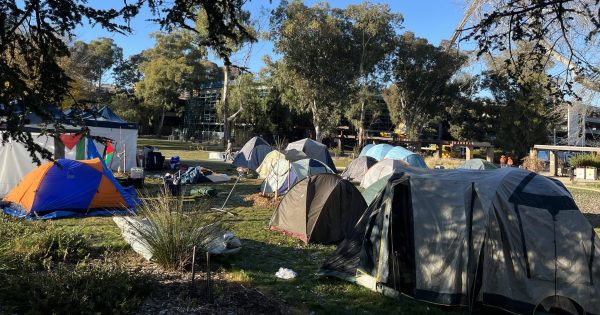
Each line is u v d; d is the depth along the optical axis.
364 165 20.34
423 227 5.95
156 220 6.68
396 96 52.38
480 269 5.62
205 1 3.92
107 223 9.66
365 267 6.34
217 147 45.97
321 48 45.59
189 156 33.03
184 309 4.93
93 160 11.24
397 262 6.02
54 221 9.65
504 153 45.31
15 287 4.86
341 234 9.09
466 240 5.66
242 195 14.75
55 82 4.02
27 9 3.66
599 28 4.27
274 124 54.81
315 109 48.47
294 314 5.24
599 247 5.40
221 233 7.63
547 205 5.59
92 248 7.40
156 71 59.78
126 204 10.90
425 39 48.09
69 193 10.34
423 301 5.77
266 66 49.94
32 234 7.20
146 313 4.73
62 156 11.17
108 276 5.18
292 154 18.19
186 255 6.54
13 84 3.67
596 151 30.88
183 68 59.41
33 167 12.41
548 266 5.42
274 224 10.00
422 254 5.89
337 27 46.00
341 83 47.25
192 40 17.44
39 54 3.91
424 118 52.16
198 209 7.84
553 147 31.05
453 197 5.89
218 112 55.06
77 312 4.43
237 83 51.00
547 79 4.71
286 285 6.27
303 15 44.88
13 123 3.81
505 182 5.84
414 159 21.20
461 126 53.12
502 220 5.62
